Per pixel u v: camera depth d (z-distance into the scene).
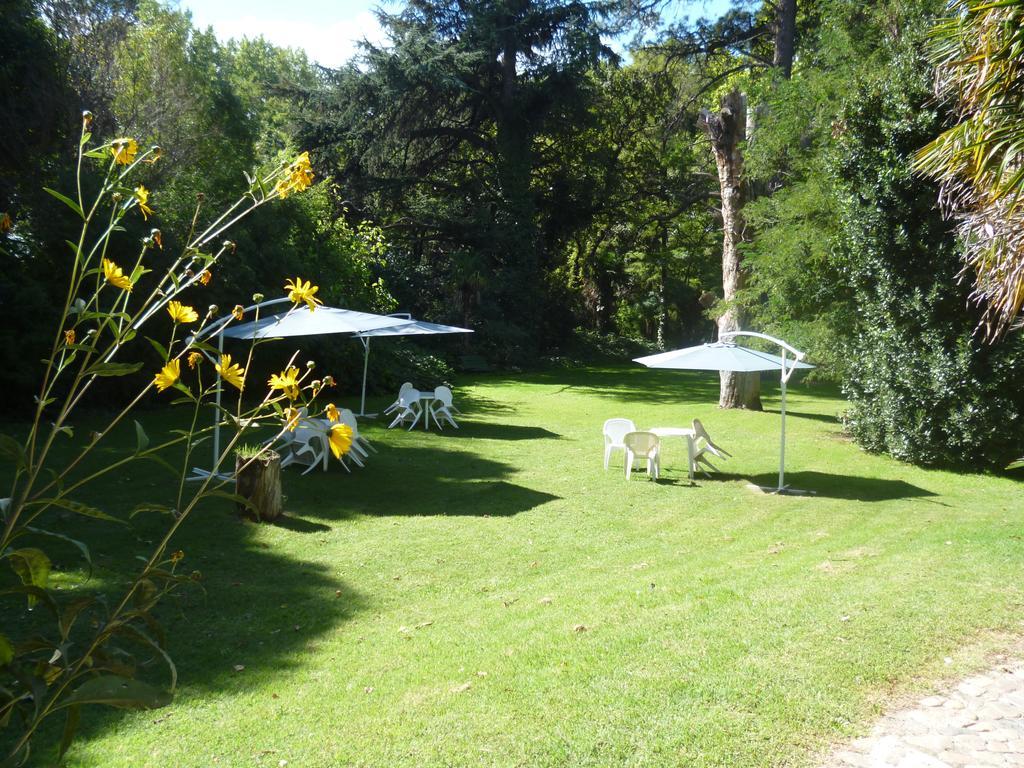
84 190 15.61
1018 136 5.65
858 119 13.33
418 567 7.30
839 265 15.38
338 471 11.77
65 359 1.89
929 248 12.57
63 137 17.95
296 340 19.41
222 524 8.51
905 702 4.28
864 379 14.45
